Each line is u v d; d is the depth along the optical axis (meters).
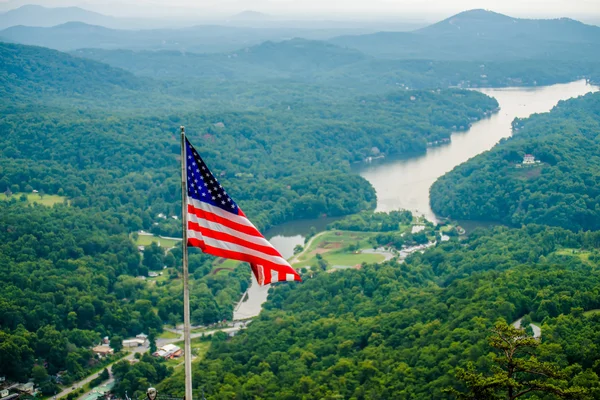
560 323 185.00
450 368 180.25
